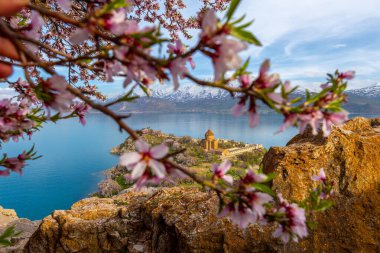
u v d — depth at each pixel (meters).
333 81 1.85
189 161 106.25
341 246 5.35
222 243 5.62
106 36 1.54
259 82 1.61
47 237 7.44
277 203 2.39
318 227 5.42
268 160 6.86
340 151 6.14
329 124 1.87
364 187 5.72
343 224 5.45
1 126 2.46
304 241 5.39
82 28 1.49
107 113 1.60
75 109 2.78
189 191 7.55
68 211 7.91
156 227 6.69
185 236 5.83
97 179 152.12
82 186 141.75
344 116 1.84
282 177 5.92
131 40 1.56
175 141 136.50
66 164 195.38
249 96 1.66
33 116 2.57
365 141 6.22
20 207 117.25
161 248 6.46
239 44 1.41
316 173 5.96
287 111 1.70
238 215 1.96
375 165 5.95
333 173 5.96
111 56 1.63
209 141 140.12
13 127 2.51
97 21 1.49
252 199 1.86
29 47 2.00
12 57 1.51
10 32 1.42
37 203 122.31
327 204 2.39
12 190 141.25
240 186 1.85
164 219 6.41
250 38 1.47
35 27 1.97
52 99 1.66
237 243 5.52
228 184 1.96
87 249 7.20
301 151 6.35
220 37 1.41
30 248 7.62
